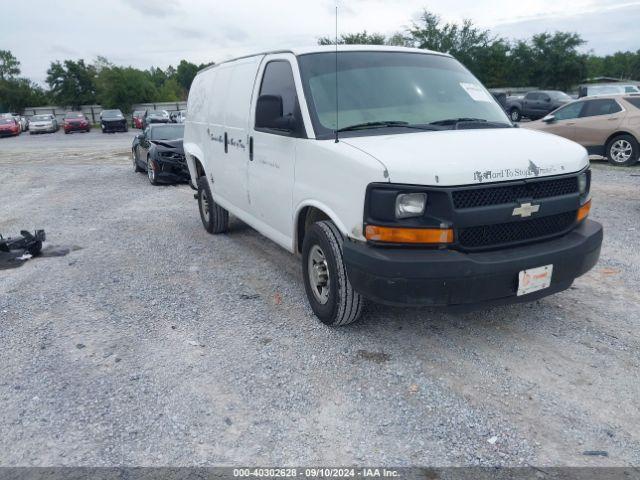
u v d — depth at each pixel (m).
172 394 3.41
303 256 4.39
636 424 3.02
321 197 3.97
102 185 12.30
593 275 5.26
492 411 3.16
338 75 4.42
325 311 4.18
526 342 3.96
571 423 3.04
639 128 11.84
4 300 5.04
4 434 3.07
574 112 13.15
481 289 3.39
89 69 59.28
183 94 82.38
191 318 4.54
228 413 3.21
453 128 4.16
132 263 6.10
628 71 79.00
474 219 3.35
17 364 3.83
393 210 3.36
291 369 3.67
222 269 5.80
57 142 30.34
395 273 3.33
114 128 38.16
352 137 3.96
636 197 8.76
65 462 2.83
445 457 2.80
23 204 10.05
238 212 5.93
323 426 3.07
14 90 61.34
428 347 3.91
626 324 4.20
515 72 46.47
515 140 3.86
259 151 5.00
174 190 11.32
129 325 4.43
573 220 3.85
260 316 4.54
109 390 3.47
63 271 5.86
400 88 4.45
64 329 4.38
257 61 5.25
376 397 3.32
